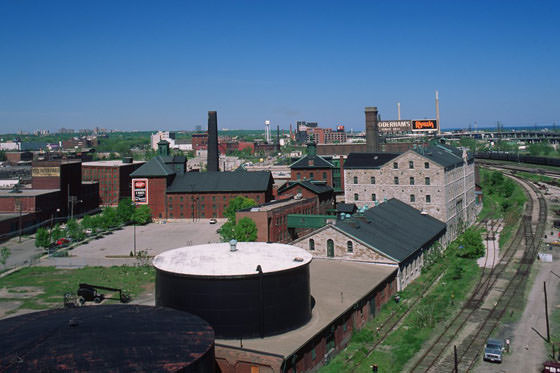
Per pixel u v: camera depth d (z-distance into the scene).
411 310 52.53
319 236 61.00
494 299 55.19
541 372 37.84
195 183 135.62
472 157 111.88
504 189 145.50
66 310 33.38
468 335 45.16
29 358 24.55
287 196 101.31
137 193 134.25
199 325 31.03
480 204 123.00
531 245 81.62
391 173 93.12
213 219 127.25
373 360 40.38
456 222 95.19
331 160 132.00
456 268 67.62
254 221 78.50
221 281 37.00
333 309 43.31
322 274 54.25
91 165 162.25
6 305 58.09
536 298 55.12
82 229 106.88
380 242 60.59
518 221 104.06
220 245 47.66
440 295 57.22
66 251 90.81
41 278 71.38
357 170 97.00
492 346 40.34
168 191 133.25
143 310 33.47
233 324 37.06
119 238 106.19
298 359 36.19
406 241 64.81
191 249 45.59
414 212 84.12
